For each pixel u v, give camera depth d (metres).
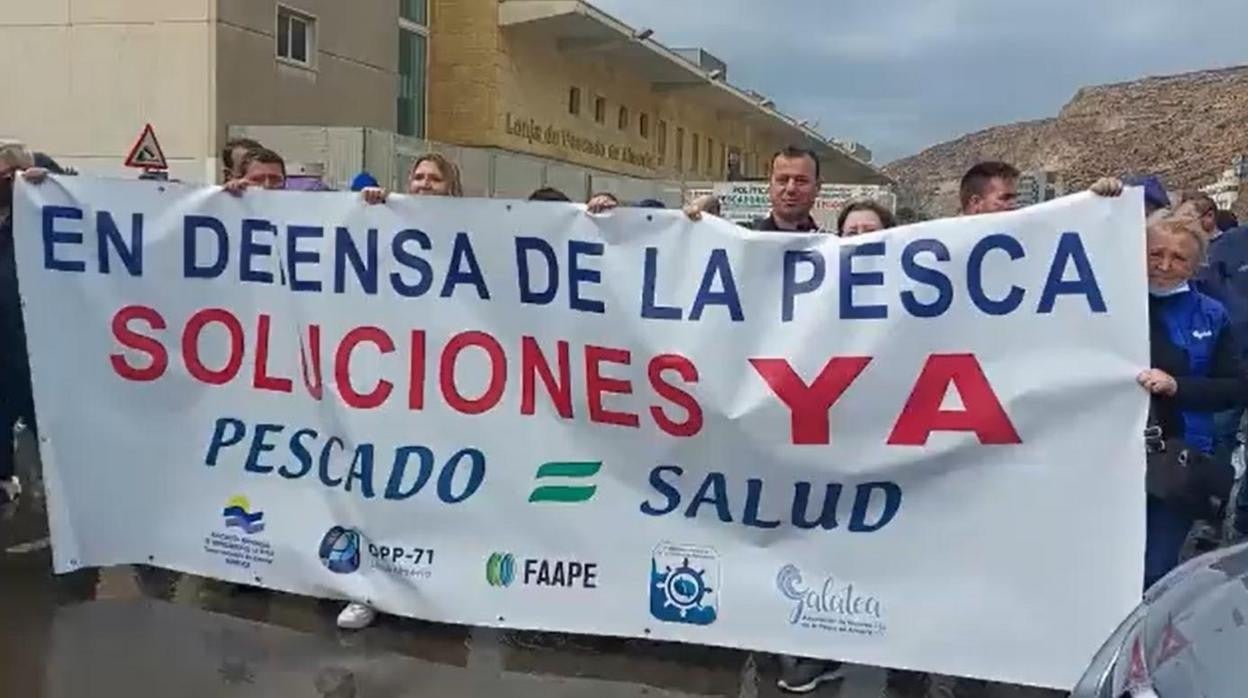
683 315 4.68
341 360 5.12
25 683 4.55
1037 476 4.37
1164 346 4.48
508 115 32.31
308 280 5.15
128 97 21.94
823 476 4.59
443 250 4.96
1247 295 6.04
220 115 21.73
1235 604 2.79
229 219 5.24
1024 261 4.34
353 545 5.14
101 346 5.41
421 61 30.97
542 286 4.85
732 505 4.70
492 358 4.93
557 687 4.61
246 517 5.30
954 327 4.41
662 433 4.75
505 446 4.94
